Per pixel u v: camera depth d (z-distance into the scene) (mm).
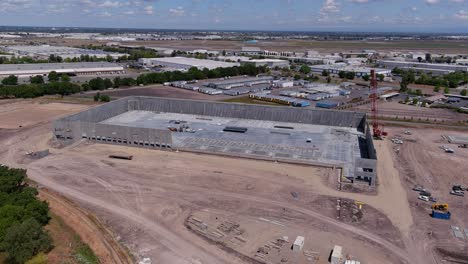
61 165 76500
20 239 45031
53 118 113938
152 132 85688
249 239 51062
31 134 97312
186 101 117812
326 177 72312
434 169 78375
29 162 77875
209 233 52438
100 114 106938
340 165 76875
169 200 62125
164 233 52344
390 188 68375
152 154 83500
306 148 87125
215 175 72438
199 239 50969
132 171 73875
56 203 60125
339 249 47656
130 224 54562
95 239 50625
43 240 46875
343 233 52906
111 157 81125
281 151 84625
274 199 62969
